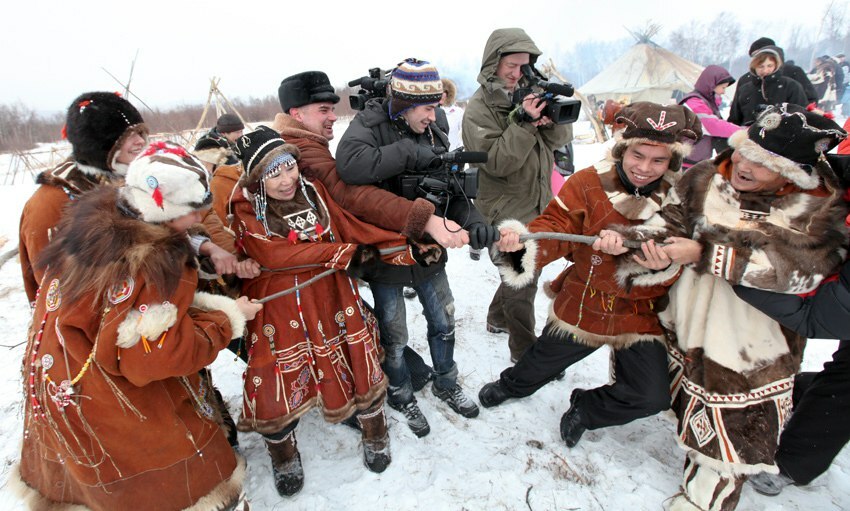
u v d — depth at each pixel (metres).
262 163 1.82
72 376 1.45
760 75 5.20
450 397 2.75
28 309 4.44
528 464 2.35
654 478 2.25
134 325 1.38
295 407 2.08
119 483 1.54
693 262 1.77
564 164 4.39
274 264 1.96
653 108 1.82
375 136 2.15
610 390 2.25
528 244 2.07
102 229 1.41
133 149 1.97
